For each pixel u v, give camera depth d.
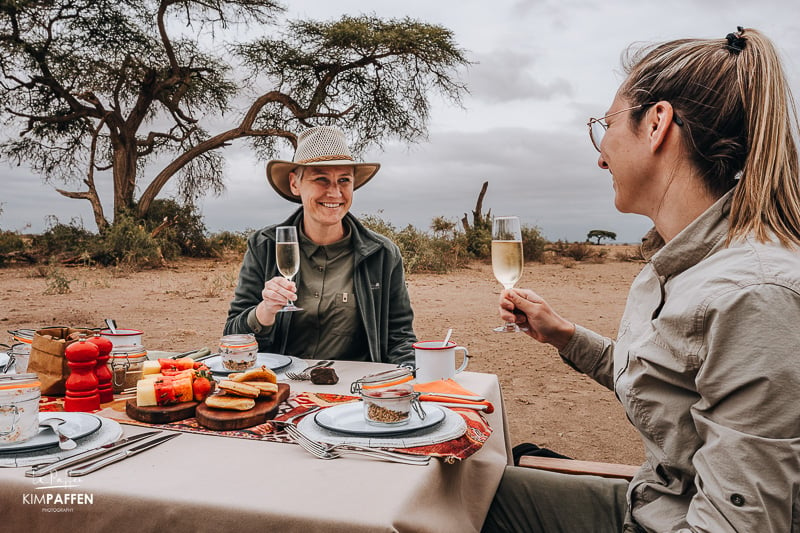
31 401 1.43
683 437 1.31
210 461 1.38
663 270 1.36
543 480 1.85
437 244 21.56
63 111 23.69
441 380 2.03
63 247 20.19
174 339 7.35
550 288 13.96
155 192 22.58
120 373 2.06
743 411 1.11
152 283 14.32
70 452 1.40
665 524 1.38
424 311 10.07
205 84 25.67
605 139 1.51
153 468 1.34
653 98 1.42
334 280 2.99
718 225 1.31
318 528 1.09
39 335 2.06
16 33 20.92
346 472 1.31
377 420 1.56
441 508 1.37
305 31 25.06
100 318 8.95
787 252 1.18
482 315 9.64
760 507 1.07
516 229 2.29
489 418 1.98
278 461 1.38
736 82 1.32
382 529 1.06
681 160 1.39
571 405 4.88
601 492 1.79
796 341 1.08
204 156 26.73
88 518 1.22
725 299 1.14
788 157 1.29
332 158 2.92
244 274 3.07
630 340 1.51
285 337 2.92
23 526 1.25
